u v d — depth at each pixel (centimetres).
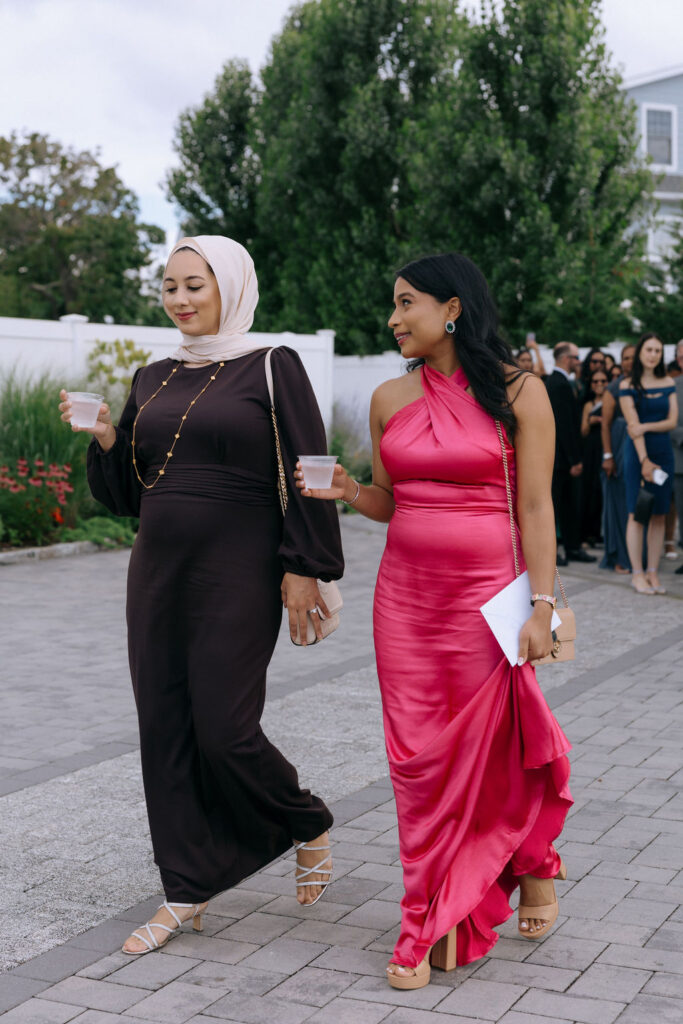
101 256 4659
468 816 324
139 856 424
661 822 445
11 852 428
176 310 351
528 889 345
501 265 1930
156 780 348
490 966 330
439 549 331
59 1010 306
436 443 331
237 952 342
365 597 989
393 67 2288
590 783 493
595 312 1894
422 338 334
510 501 334
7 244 4847
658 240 2812
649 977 320
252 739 341
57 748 560
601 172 2066
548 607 327
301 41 2583
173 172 2906
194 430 343
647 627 845
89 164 4878
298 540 341
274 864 416
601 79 2042
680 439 1070
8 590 1028
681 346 1066
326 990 317
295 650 790
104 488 364
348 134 2214
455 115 2002
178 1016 303
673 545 1196
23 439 1280
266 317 2711
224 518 341
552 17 1948
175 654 346
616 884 388
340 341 2214
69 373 1422
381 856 417
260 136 2694
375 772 516
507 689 328
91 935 355
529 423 328
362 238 2189
